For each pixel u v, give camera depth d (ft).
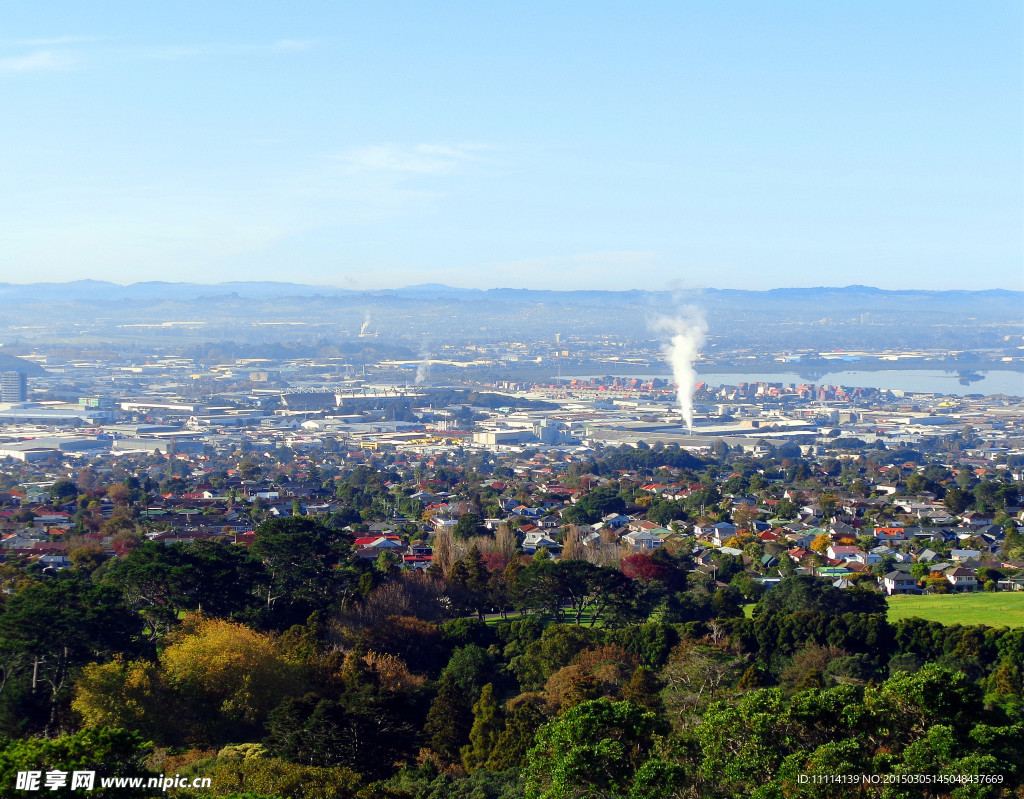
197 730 377.30
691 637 492.13
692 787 263.90
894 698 266.98
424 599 574.15
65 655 403.13
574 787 263.29
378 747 348.59
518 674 471.62
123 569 493.36
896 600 649.20
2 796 236.02
